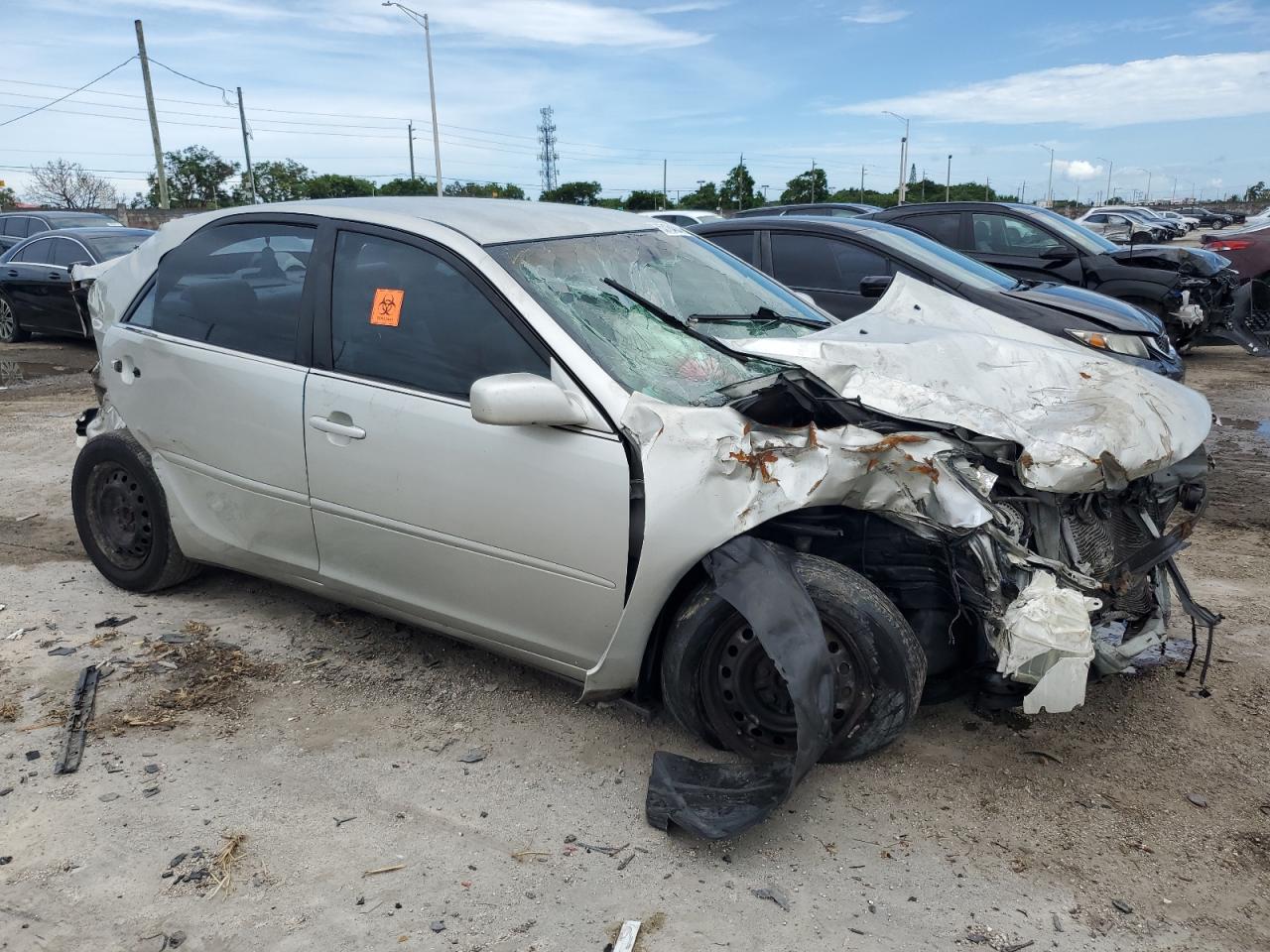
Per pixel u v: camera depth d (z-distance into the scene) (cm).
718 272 401
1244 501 605
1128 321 665
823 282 727
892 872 263
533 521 305
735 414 290
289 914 248
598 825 284
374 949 236
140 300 420
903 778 304
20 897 255
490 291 321
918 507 284
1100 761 313
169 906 251
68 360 1205
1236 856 268
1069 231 1020
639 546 290
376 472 336
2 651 391
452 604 338
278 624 418
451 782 305
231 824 284
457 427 317
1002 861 267
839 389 305
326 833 280
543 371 307
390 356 339
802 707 263
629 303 337
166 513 421
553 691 360
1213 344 1084
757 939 239
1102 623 305
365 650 395
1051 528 294
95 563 454
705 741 311
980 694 322
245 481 379
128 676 371
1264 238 1236
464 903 252
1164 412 323
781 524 299
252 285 380
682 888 258
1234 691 354
